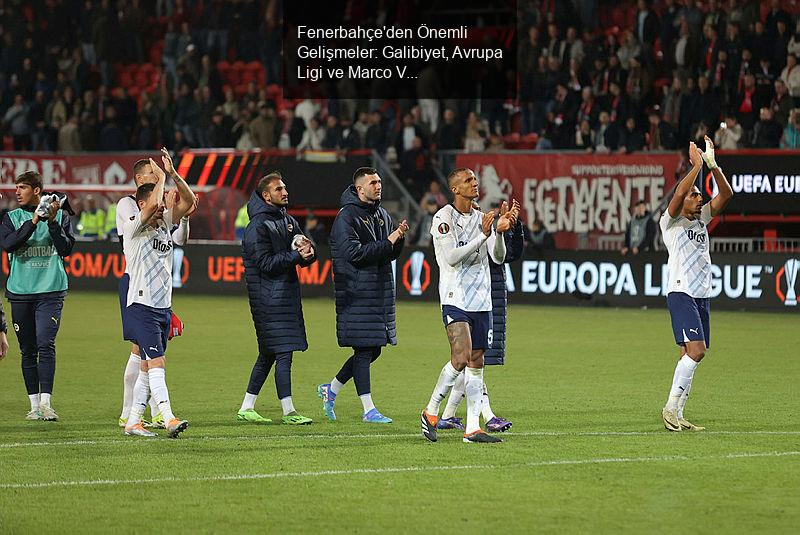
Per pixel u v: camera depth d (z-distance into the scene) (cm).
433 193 3894
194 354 2458
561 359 2403
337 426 1627
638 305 3559
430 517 1106
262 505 1151
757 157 3597
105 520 1095
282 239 1675
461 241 1491
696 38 4078
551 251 3656
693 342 1589
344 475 1286
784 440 1511
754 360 2388
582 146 3984
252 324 3055
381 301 1664
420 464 1347
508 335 2844
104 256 4050
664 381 2094
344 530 1062
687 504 1158
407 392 1964
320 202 4050
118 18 5044
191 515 1112
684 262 1612
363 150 4041
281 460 1367
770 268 3447
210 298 3831
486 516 1110
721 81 3972
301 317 1683
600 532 1055
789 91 3869
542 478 1272
